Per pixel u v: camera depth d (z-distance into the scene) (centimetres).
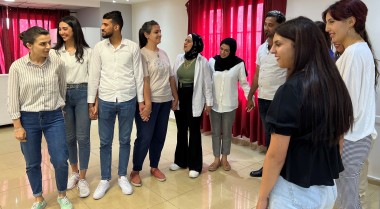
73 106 261
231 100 308
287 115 105
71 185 278
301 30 105
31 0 555
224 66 306
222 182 298
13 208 245
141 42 279
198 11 446
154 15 567
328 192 120
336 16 158
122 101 251
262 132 385
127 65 250
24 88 209
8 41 632
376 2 272
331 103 104
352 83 155
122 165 274
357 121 157
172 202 258
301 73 106
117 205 252
